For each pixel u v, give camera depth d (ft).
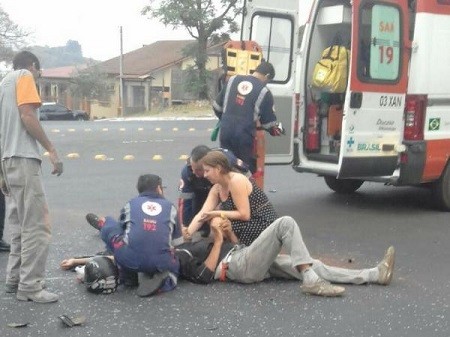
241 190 18.21
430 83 26.66
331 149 28.12
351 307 16.28
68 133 68.28
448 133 27.45
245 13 26.55
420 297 17.12
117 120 102.53
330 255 21.29
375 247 22.27
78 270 18.01
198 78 125.18
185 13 119.75
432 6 26.53
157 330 14.67
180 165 42.24
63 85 179.52
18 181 15.80
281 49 27.37
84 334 14.40
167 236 16.96
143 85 169.37
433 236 23.80
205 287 17.63
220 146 24.20
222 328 14.84
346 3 26.89
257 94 23.65
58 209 27.66
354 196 31.30
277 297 16.92
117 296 16.84
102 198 30.19
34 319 15.23
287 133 27.53
